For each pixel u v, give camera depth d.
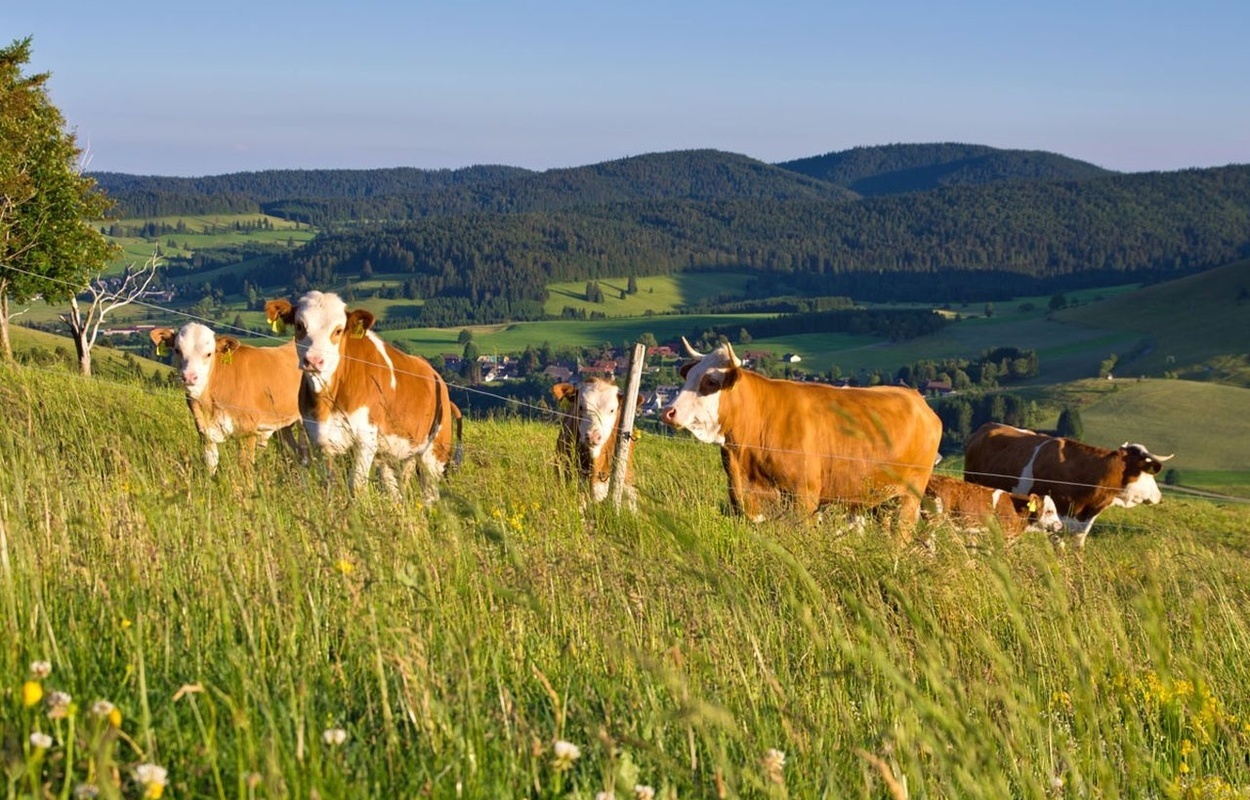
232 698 3.60
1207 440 109.06
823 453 10.74
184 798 3.11
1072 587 7.24
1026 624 6.26
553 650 4.91
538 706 4.37
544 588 5.55
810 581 4.09
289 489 6.94
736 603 4.86
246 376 11.87
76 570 4.84
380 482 10.40
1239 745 5.44
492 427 18.06
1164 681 4.16
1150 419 115.69
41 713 3.41
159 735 3.40
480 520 4.47
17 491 5.70
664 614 5.46
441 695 3.96
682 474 13.04
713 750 3.43
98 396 12.44
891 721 4.73
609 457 11.44
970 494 12.83
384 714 3.62
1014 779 4.21
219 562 4.99
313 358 9.84
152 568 4.93
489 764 3.64
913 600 6.23
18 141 30.75
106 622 4.35
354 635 4.44
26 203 31.20
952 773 3.72
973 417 106.81
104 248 33.19
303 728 3.50
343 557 5.20
